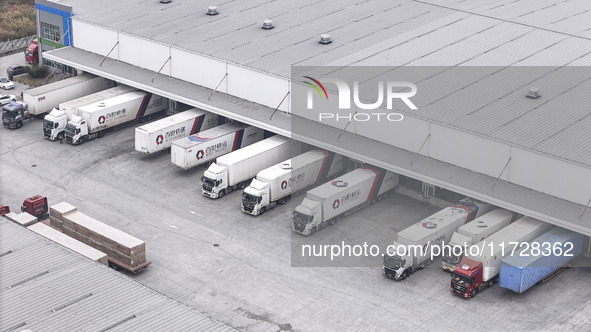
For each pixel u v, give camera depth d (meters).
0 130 95.94
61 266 59.16
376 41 95.12
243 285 68.75
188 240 75.06
